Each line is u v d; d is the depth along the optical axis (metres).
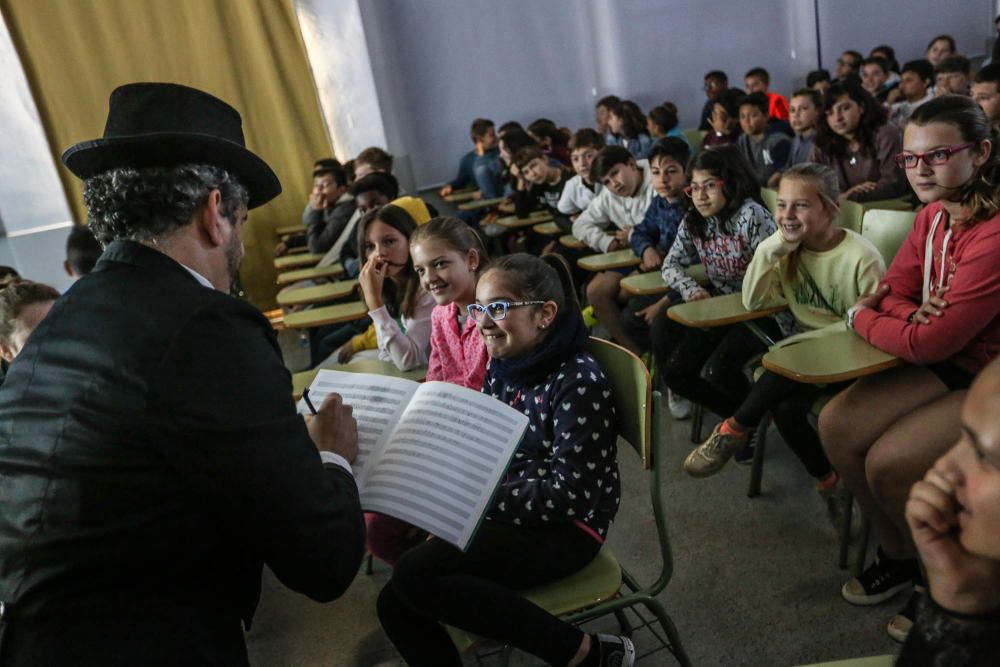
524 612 1.19
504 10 6.14
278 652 1.87
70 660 0.78
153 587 0.82
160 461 0.79
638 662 1.62
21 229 4.93
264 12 5.24
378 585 2.08
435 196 6.29
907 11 6.98
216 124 0.97
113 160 0.89
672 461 2.47
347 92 5.64
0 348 1.69
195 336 0.81
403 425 1.16
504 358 1.41
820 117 3.48
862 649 1.56
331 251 3.96
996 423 0.49
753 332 2.16
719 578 1.86
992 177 1.42
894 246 2.00
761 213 2.28
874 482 1.48
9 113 4.79
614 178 3.23
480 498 1.07
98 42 4.91
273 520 0.81
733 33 6.69
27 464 0.81
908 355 1.50
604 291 3.08
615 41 6.45
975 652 0.54
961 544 0.54
